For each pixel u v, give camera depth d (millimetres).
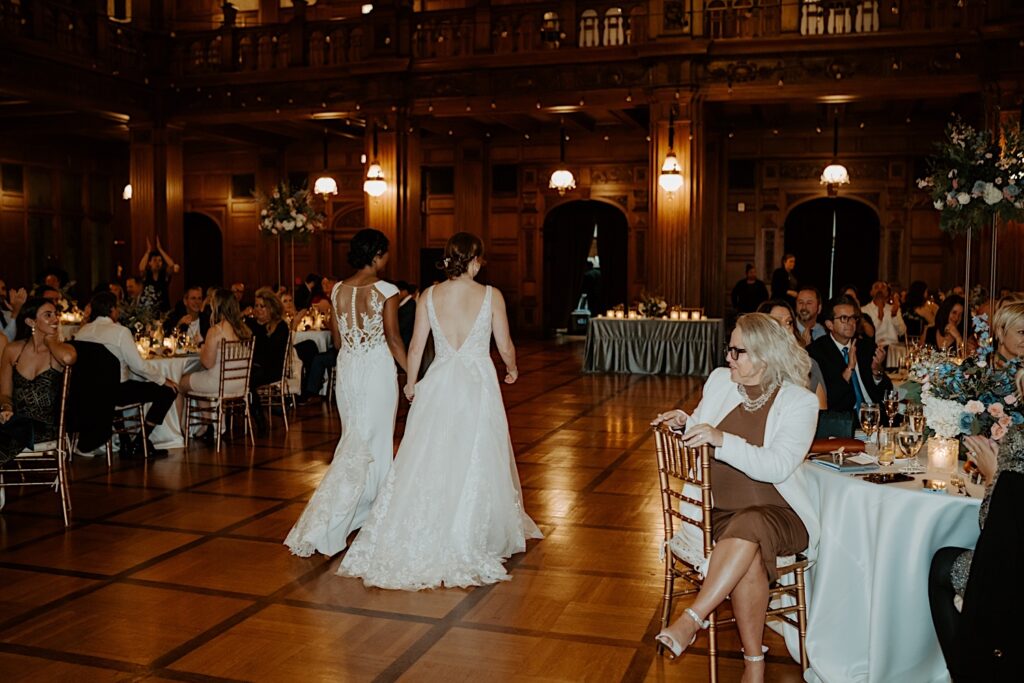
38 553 5012
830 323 5500
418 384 4848
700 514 3664
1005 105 12523
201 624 4000
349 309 5270
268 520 5715
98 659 3627
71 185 19969
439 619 4082
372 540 4680
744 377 3588
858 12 13117
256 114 16047
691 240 14039
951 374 3504
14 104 16062
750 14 13516
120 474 7012
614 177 18859
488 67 14750
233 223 20594
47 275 11734
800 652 3559
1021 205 6207
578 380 13164
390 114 15258
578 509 6047
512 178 19453
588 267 22016
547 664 3619
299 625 4000
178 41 16344
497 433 4836
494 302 4859
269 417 9570
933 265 17328
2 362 5613
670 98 13828
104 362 6445
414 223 15727
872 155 17406
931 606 3160
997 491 2730
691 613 3193
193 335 9742
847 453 3852
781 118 17125
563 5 14406
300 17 15648
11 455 5496
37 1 13875
